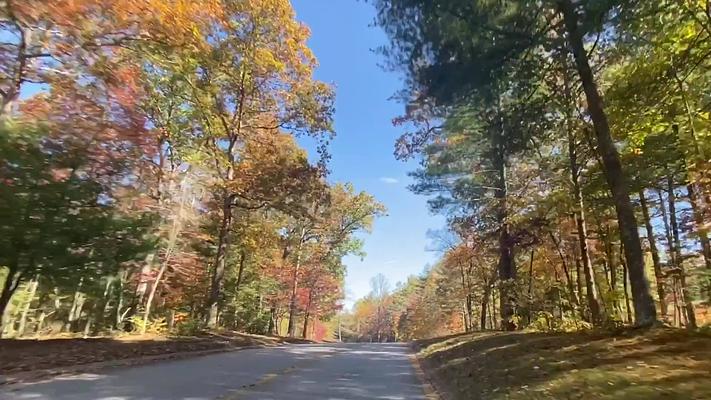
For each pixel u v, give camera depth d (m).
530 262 28.39
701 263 21.05
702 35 12.34
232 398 8.17
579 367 8.04
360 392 9.57
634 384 6.25
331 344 33.22
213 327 25.03
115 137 15.80
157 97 21.75
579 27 9.42
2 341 13.30
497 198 21.50
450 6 10.05
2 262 12.75
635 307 10.05
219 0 19.47
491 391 8.56
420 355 20.55
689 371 6.38
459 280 46.06
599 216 22.14
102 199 14.99
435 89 10.99
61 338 16.14
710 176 15.36
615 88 14.13
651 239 21.98
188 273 31.58
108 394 8.12
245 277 40.22
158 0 14.61
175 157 24.92
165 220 23.11
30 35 14.50
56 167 13.49
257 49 23.44
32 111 15.06
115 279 20.55
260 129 26.28
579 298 21.08
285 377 11.36
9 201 12.16
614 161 10.72
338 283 50.34
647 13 9.45
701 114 14.62
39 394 7.94
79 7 13.41
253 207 26.00
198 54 18.48
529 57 11.31
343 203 44.97
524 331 17.69
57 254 13.10
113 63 16.06
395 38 11.09
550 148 20.28
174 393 8.45
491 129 12.45
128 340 17.06
